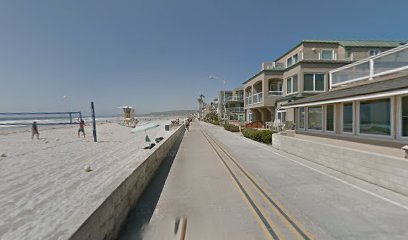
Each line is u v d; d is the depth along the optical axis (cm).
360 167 663
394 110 785
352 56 2391
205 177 709
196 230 379
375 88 775
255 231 374
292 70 2419
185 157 1071
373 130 880
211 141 1759
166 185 629
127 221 411
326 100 997
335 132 1101
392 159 559
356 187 590
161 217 427
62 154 1223
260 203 492
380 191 557
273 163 909
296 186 606
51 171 834
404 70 826
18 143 1752
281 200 507
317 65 2253
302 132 1368
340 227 384
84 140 1964
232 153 1177
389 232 366
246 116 3831
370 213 436
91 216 271
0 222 421
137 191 512
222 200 512
